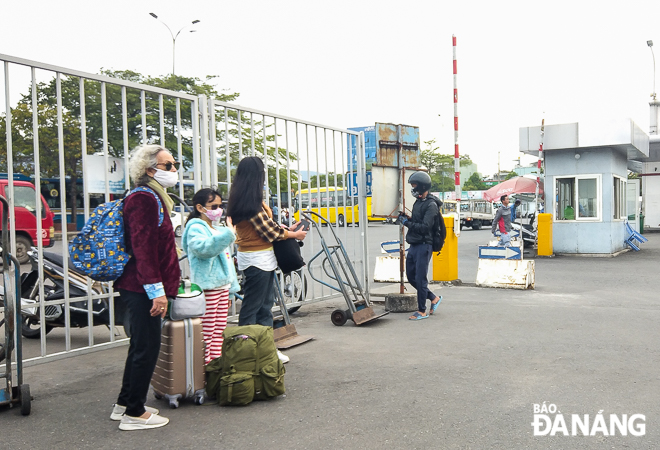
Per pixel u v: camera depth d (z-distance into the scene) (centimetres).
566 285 1059
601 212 1596
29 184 554
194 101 638
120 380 473
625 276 1185
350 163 858
